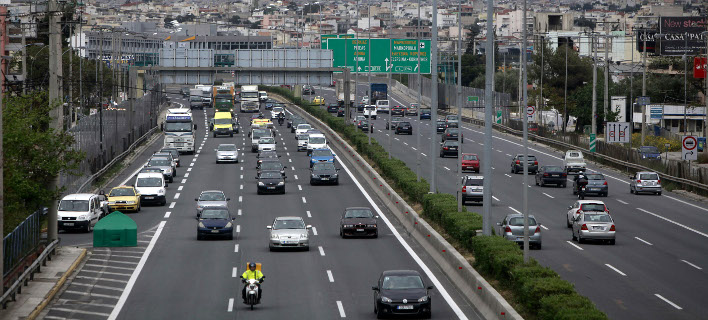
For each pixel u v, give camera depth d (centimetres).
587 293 5975
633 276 6644
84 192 11544
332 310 5519
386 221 9856
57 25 8300
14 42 16412
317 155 15450
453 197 9188
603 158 16750
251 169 15100
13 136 7062
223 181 13500
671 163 14262
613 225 8288
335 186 12962
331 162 14262
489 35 6675
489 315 5203
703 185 12488
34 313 5456
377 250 7969
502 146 19375
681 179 13225
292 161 16338
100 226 8181
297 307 5612
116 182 13088
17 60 17375
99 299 5947
